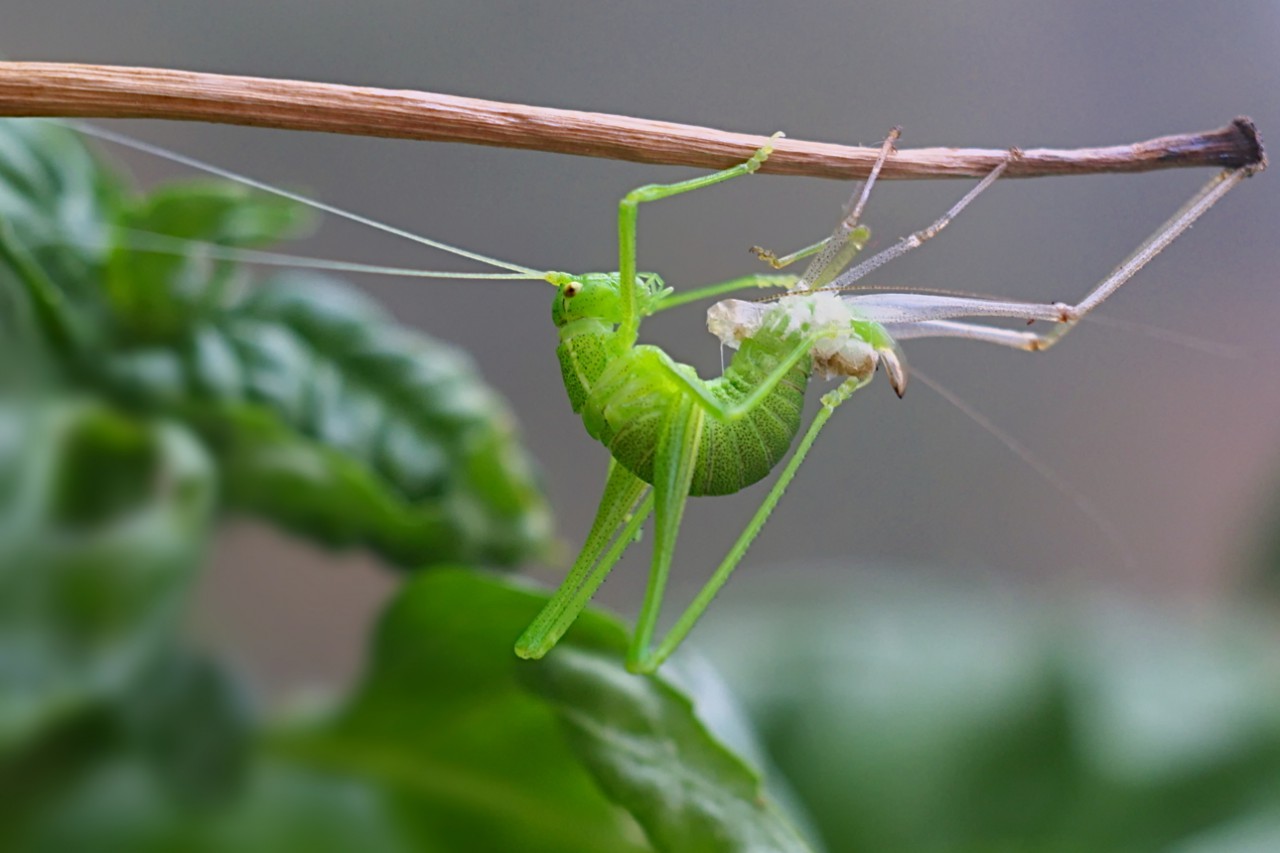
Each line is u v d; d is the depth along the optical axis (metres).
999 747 0.22
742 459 0.18
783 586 0.26
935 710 0.22
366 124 0.17
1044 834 0.22
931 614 0.24
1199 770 0.22
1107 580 0.33
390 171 0.28
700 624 0.25
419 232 0.28
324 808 0.18
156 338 0.18
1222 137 0.18
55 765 0.18
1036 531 0.33
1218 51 0.31
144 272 0.18
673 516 0.18
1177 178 0.31
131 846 0.18
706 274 0.30
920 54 0.30
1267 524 0.26
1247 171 0.18
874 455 0.32
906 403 0.32
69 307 0.18
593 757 0.18
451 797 0.18
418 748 0.18
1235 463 0.34
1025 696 0.22
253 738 0.18
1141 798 0.22
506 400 0.30
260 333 0.19
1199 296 0.32
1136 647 0.23
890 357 0.18
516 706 0.18
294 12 0.27
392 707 0.18
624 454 0.18
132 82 0.17
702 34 0.30
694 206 0.29
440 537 0.19
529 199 0.29
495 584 0.18
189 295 0.18
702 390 0.18
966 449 0.32
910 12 0.30
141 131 0.25
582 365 0.18
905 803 0.22
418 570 0.19
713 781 0.18
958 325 0.18
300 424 0.19
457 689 0.18
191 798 0.18
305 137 0.27
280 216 0.19
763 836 0.18
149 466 0.18
